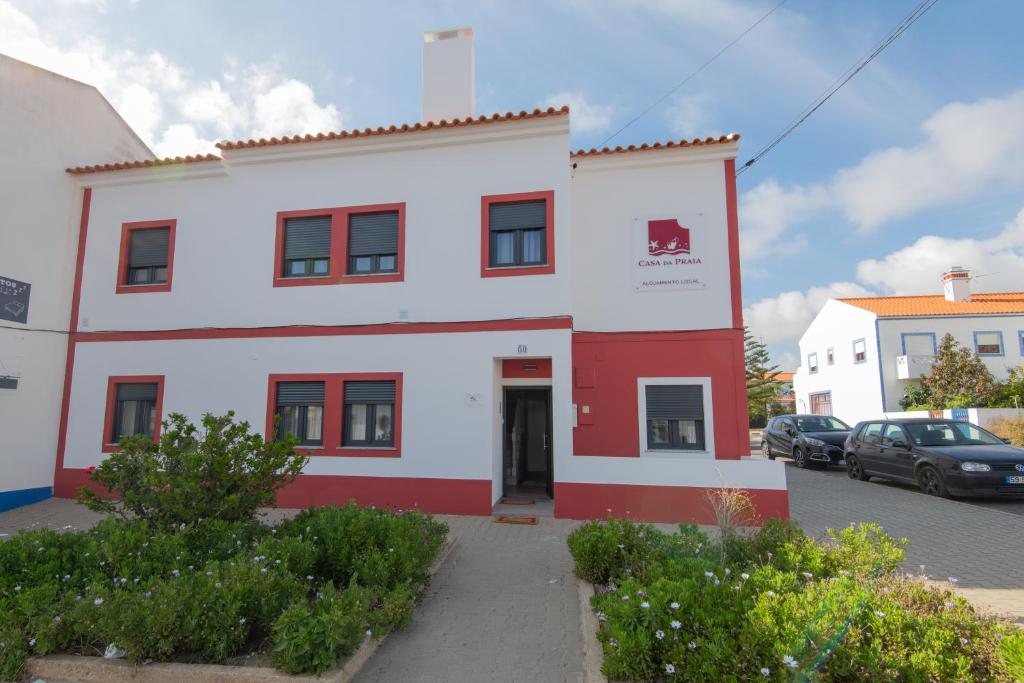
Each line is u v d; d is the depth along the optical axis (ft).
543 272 31.07
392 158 33.60
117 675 12.42
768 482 26.89
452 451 30.58
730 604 12.28
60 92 36.11
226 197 35.22
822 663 10.44
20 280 33.30
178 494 17.06
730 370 33.09
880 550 15.79
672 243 34.42
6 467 32.14
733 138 33.65
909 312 86.53
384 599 15.43
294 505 31.45
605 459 28.53
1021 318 82.07
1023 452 33.45
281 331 33.27
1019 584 19.07
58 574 15.49
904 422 39.42
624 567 17.46
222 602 13.16
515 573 20.11
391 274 32.68
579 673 12.91
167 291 35.09
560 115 31.37
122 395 35.17
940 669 10.25
